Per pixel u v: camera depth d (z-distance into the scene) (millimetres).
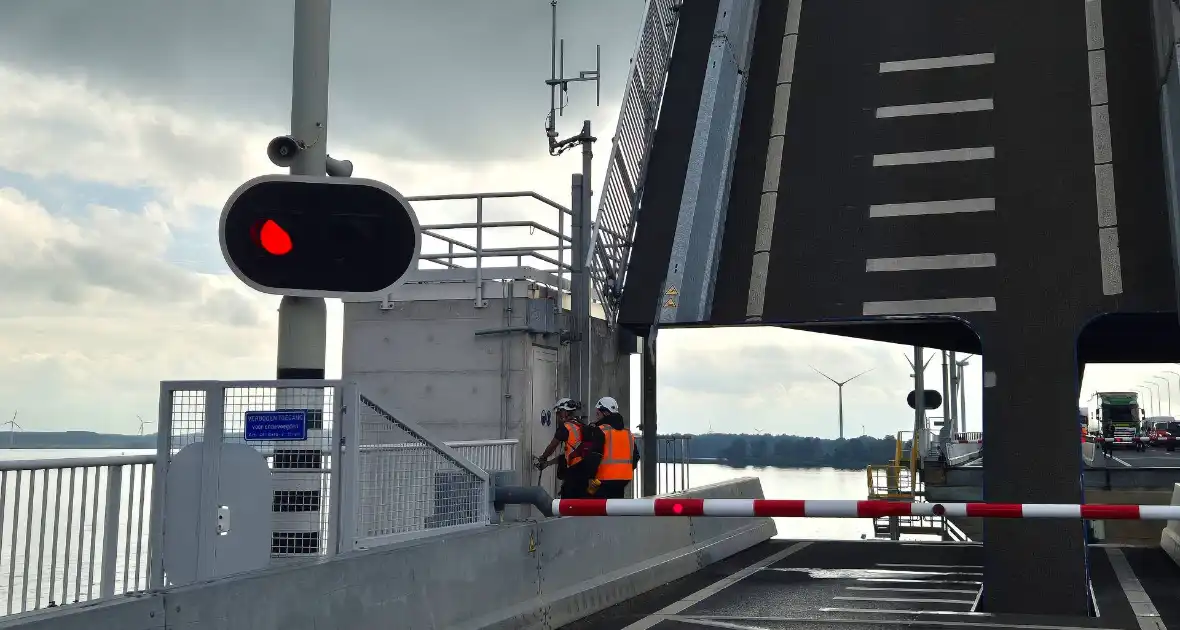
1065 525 12195
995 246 14219
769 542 19672
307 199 7855
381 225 7898
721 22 18141
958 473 29203
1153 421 106562
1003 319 13438
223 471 8078
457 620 9156
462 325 16125
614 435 13797
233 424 8227
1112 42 16141
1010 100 16016
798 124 17047
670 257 16547
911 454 29594
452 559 9172
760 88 17906
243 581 6727
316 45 8781
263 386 8211
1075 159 14828
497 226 16047
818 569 15766
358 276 7910
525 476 15547
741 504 9641
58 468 6387
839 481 63656
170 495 8125
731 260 16031
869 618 11438
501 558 9992
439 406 16047
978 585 14062
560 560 11250
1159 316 13406
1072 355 12945
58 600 7176
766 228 16031
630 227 17281
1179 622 11414
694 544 16016
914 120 16297
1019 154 15211
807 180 16297
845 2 18453
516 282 16047
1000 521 12375
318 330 8664
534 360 15992
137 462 7293
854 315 14617
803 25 18438
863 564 16344
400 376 16266
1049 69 16188
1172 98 13844
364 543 8523
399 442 9305
